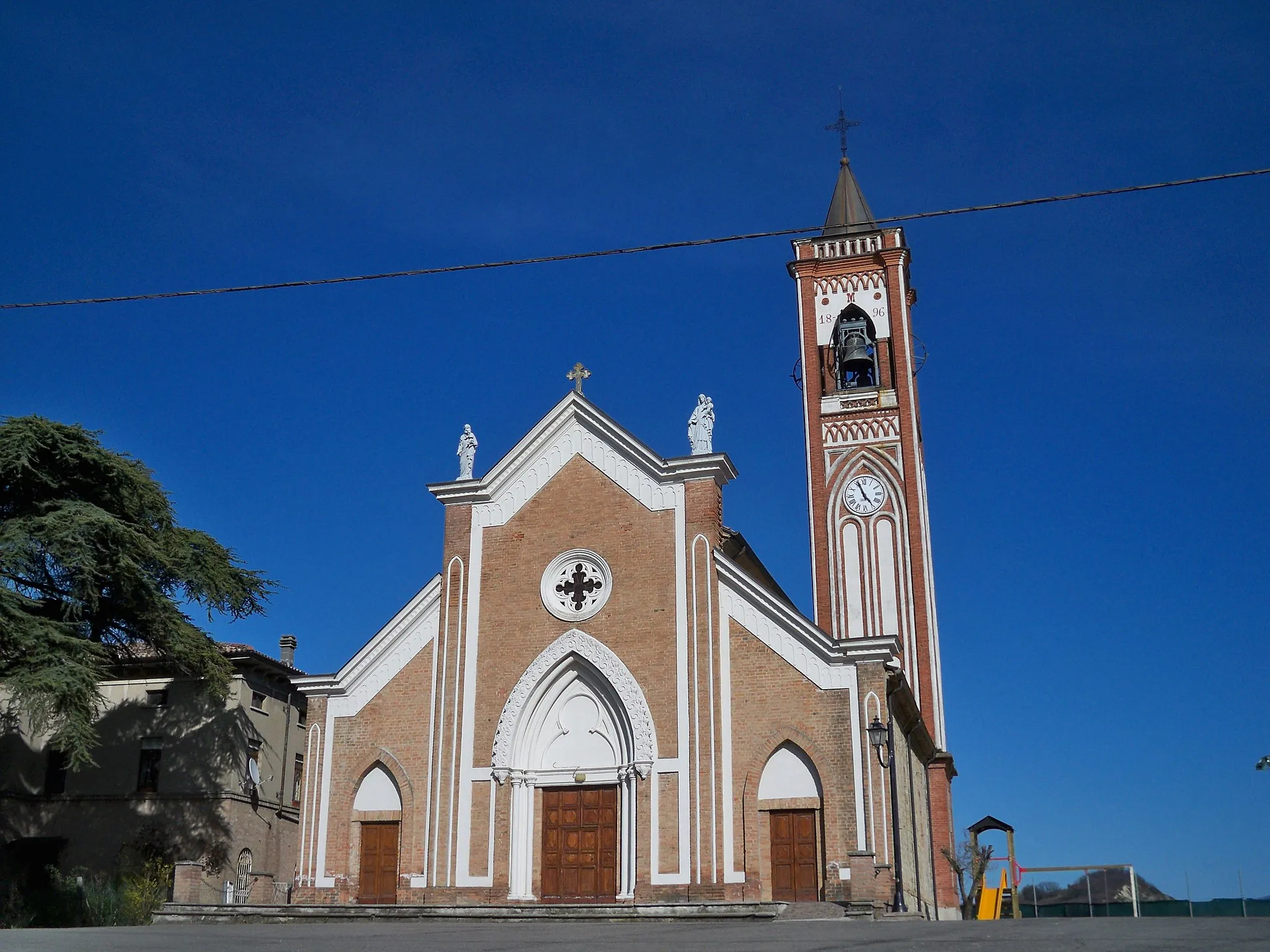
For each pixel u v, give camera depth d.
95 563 44.53
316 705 43.00
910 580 54.78
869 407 57.75
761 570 51.09
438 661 42.44
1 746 54.19
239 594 52.09
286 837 57.38
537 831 40.50
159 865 51.16
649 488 41.84
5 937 25.42
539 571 42.31
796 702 38.31
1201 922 23.22
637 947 20.59
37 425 46.38
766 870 37.38
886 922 28.91
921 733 45.62
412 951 20.20
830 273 60.84
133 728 55.44
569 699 41.50
